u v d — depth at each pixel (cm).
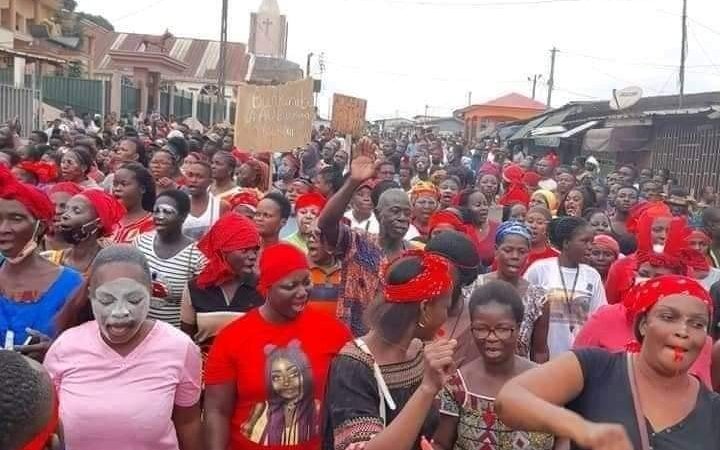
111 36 5403
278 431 413
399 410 358
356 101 1002
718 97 2202
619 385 296
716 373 428
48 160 1071
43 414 217
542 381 294
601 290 645
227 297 512
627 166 2098
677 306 288
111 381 377
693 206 1367
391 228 618
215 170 931
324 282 609
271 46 2289
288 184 1175
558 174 1562
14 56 2845
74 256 541
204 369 442
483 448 395
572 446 292
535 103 5225
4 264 442
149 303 391
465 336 484
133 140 1164
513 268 575
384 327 361
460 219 817
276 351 416
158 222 594
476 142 4381
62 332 418
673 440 287
